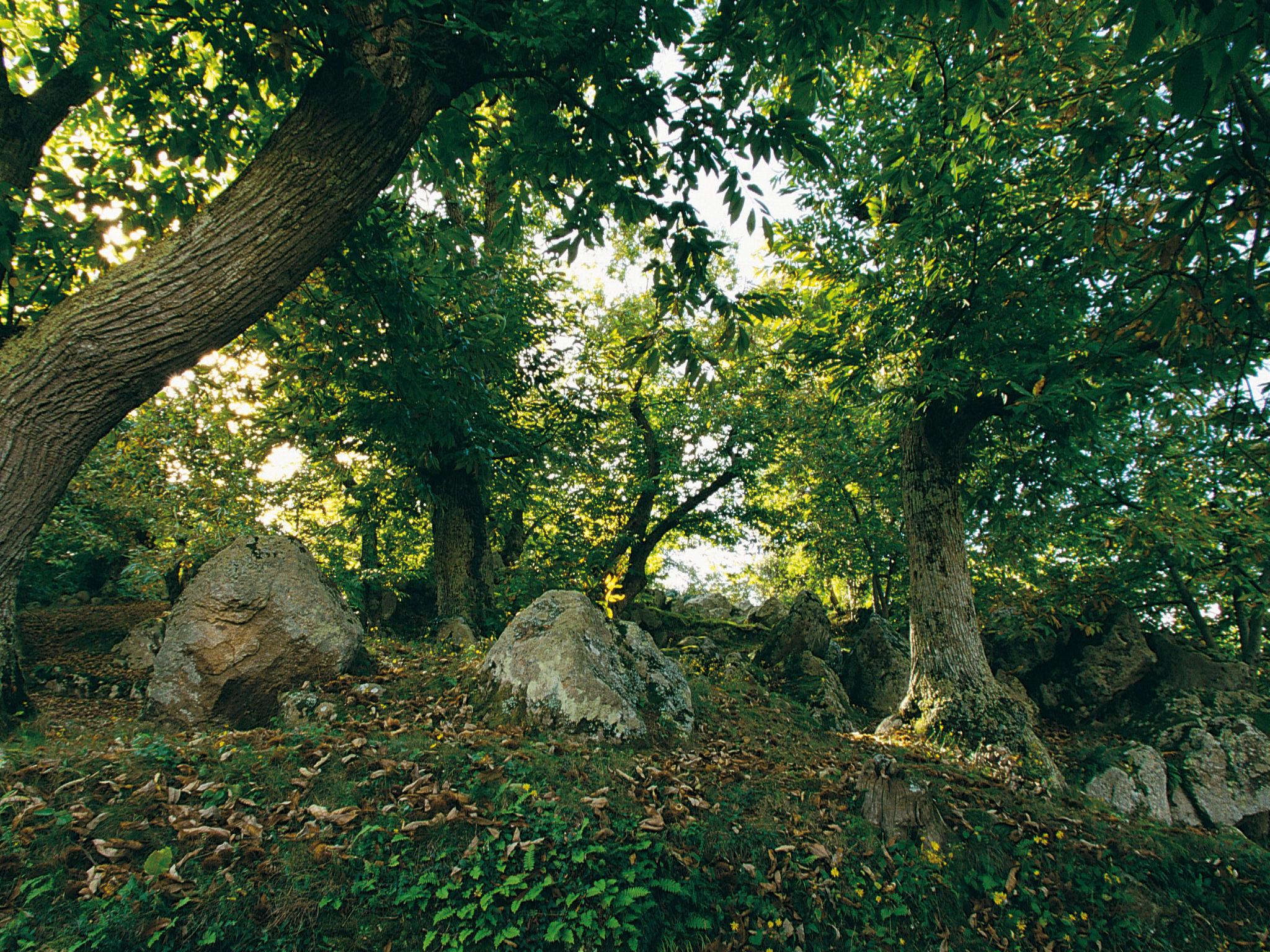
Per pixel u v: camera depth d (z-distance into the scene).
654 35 4.11
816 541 18.83
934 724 8.64
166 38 4.42
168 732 5.45
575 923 3.39
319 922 3.20
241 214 3.46
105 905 2.97
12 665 5.13
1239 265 3.27
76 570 12.12
